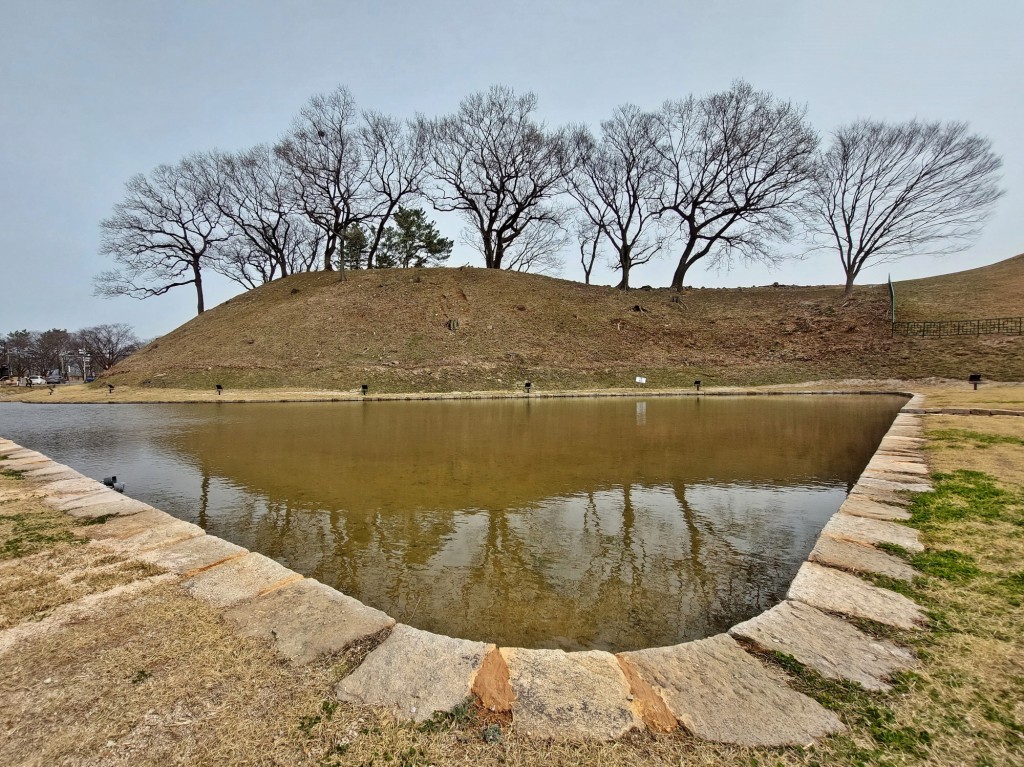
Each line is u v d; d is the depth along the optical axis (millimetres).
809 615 2398
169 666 1997
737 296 31031
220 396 17922
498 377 21234
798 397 17344
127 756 1524
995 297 24344
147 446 8883
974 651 2049
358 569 3908
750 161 29375
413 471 6941
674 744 1613
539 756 1560
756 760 1534
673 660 2098
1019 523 3475
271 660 2061
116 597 2623
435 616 3217
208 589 2740
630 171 31953
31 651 2084
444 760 1537
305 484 6281
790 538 4523
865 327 23703
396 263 41062
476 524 4895
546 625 3109
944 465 5293
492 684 1935
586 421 11969
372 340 23625
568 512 5230
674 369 22766
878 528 3494
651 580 3727
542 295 29250
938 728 1632
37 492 4914
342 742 1604
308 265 45281
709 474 6738
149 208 33562
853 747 1572
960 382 17969
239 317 27859
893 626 2270
